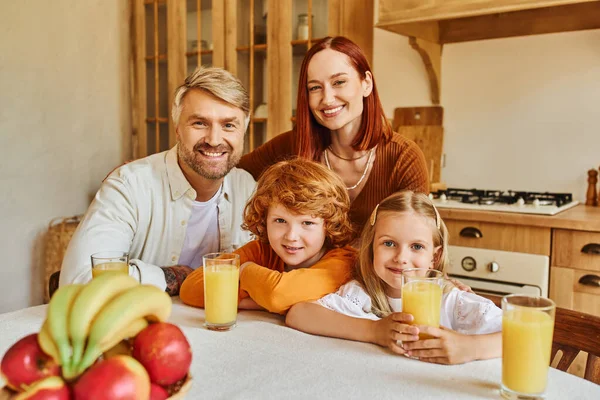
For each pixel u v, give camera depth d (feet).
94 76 10.66
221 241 5.36
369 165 5.44
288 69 8.95
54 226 9.92
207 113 4.58
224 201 5.27
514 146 8.24
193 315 3.72
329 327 3.26
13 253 9.62
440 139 8.70
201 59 10.00
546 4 6.23
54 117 10.05
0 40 9.15
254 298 3.79
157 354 1.95
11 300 9.66
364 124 5.32
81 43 10.38
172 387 2.06
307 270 3.72
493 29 8.12
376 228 3.67
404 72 8.89
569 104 7.79
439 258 3.83
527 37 7.95
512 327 2.43
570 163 7.87
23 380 1.88
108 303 1.98
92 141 10.74
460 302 3.41
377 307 3.71
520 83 8.09
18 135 9.53
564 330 3.27
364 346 3.09
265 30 9.25
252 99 9.45
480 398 2.45
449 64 8.58
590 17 7.36
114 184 4.91
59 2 9.96
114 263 3.40
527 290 6.70
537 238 6.61
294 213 3.76
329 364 2.82
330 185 3.86
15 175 9.55
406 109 8.96
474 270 7.02
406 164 5.22
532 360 2.39
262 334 3.29
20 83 9.49
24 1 9.43
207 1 9.81
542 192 8.05
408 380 2.63
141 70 10.93
